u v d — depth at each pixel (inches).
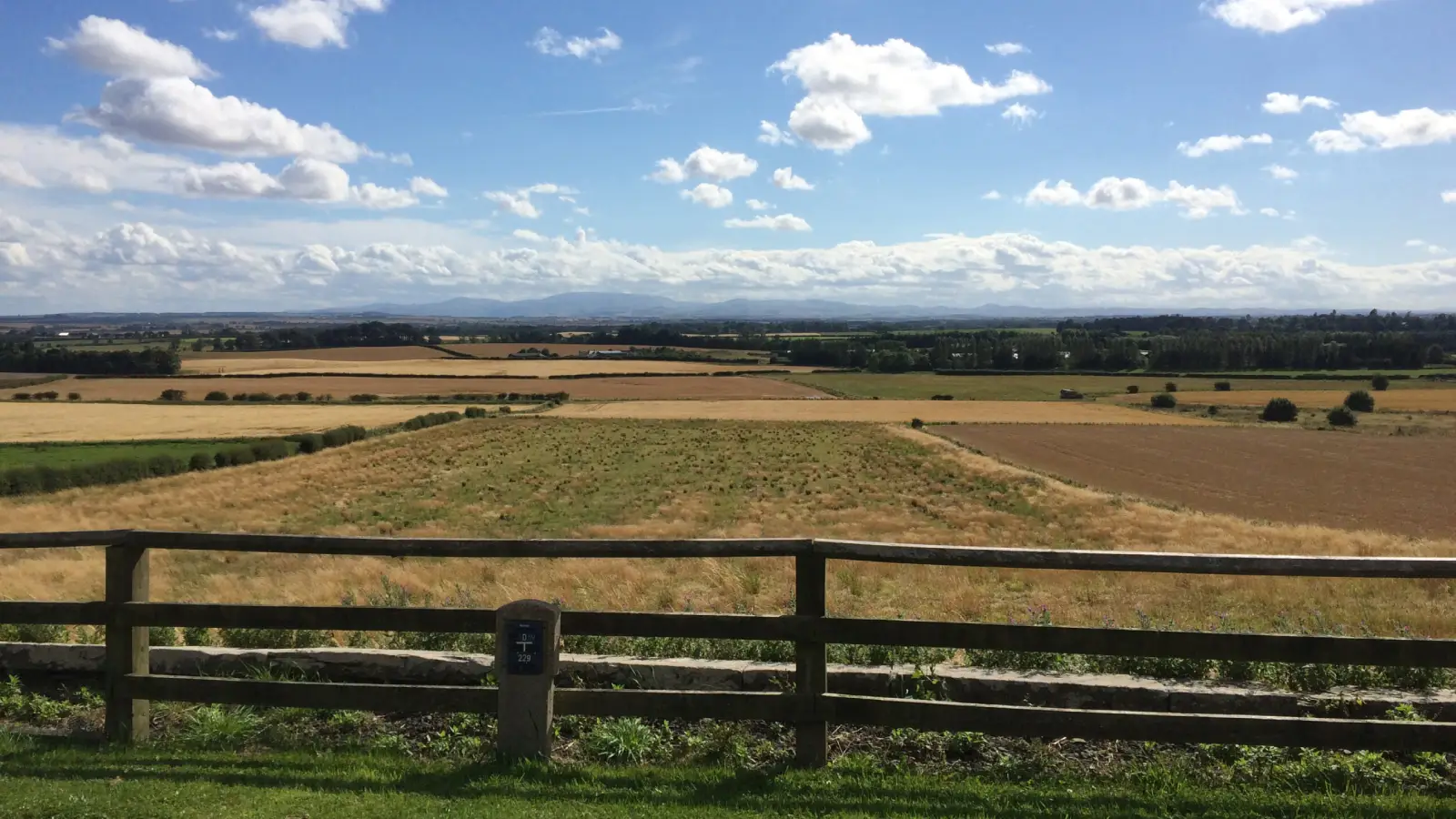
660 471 2041.1
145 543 167.5
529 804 139.5
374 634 239.5
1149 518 1342.3
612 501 1642.5
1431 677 191.5
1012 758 166.4
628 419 3208.7
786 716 153.8
